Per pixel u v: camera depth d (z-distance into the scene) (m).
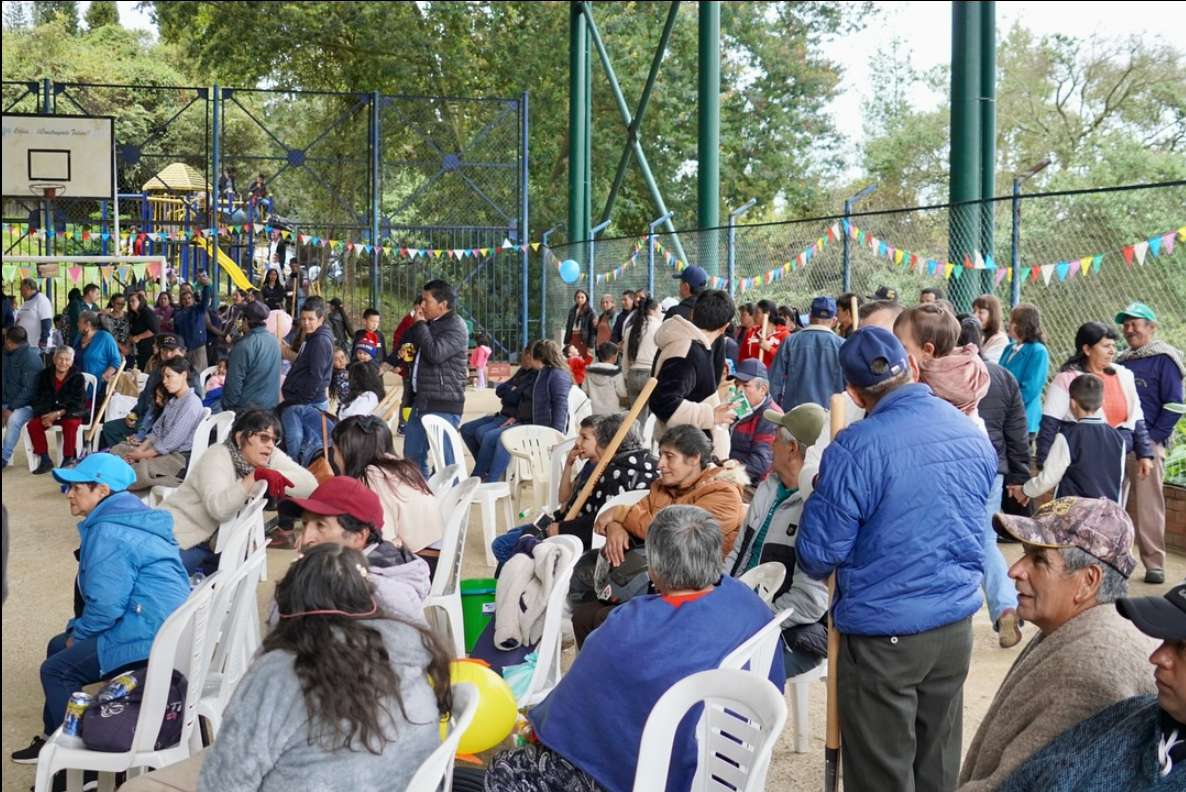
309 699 2.53
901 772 3.29
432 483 6.78
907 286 19.39
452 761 2.98
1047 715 2.30
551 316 23.58
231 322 19.30
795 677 4.40
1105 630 2.35
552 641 4.34
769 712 2.78
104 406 11.37
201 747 4.20
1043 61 31.38
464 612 5.22
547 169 32.88
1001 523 2.49
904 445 3.23
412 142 25.97
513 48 32.41
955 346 4.50
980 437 3.35
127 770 3.78
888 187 34.09
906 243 28.80
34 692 5.36
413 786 2.48
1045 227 18.86
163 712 3.64
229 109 36.38
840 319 8.09
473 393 19.17
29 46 40.50
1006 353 8.23
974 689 5.32
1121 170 27.09
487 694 3.52
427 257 24.56
